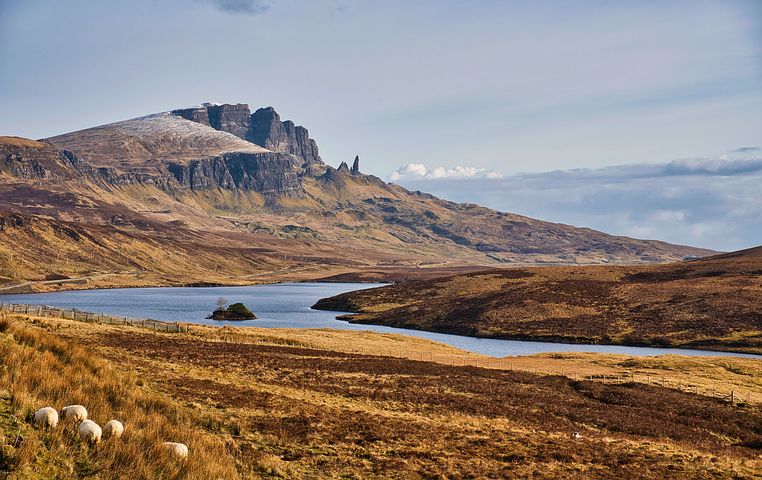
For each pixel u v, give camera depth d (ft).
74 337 190.90
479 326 465.06
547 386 193.36
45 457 55.77
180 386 129.08
